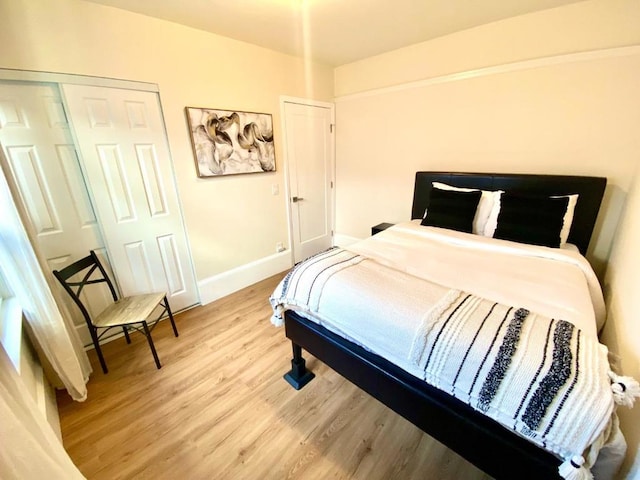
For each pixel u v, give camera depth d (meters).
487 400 0.96
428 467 1.31
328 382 1.81
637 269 1.29
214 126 2.51
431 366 1.10
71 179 1.96
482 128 2.65
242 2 1.91
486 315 1.14
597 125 2.13
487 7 2.10
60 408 1.64
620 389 0.82
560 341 0.98
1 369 0.74
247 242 3.06
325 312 1.46
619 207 2.14
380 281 1.45
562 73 2.18
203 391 1.75
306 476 1.28
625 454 0.88
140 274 2.34
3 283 1.56
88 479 1.28
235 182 2.81
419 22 2.32
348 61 3.30
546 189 2.30
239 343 2.20
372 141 3.47
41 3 1.65
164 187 2.35
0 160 1.28
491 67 2.46
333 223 4.16
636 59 1.93
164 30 2.13
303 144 3.39
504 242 2.07
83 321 2.13
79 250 2.05
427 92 2.88
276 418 1.56
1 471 0.60
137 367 1.96
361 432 1.47
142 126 2.15
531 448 0.94
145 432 1.49
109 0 1.81
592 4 1.99
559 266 1.72
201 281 2.74
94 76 1.89
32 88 1.74
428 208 2.67
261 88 2.82
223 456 1.37
